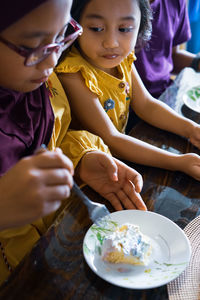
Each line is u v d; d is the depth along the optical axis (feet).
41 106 2.86
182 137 3.41
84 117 3.43
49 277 1.92
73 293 1.85
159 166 2.97
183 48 7.72
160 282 1.85
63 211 2.38
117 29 3.19
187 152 3.20
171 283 1.91
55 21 1.98
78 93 3.38
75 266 2.00
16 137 2.62
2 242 2.80
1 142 2.49
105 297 1.84
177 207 2.51
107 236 2.11
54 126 3.00
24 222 1.72
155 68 5.23
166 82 5.42
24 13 1.87
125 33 3.26
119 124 3.96
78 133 3.07
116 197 2.57
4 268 2.73
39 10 1.88
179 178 2.83
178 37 5.67
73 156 2.90
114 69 3.92
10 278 1.92
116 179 2.56
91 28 3.19
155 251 2.12
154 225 2.27
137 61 4.98
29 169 1.63
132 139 3.24
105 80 3.70
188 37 5.79
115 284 1.85
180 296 1.85
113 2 3.03
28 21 1.91
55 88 3.20
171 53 5.64
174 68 6.08
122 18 3.11
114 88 3.76
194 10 7.07
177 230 2.18
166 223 2.25
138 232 2.16
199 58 5.13
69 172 1.74
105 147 3.12
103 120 3.38
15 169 1.66
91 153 2.80
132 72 4.01
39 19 1.92
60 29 2.09
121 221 2.31
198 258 2.06
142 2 3.54
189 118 3.67
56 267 1.99
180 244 2.10
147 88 5.15
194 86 4.14
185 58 5.86
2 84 2.40
